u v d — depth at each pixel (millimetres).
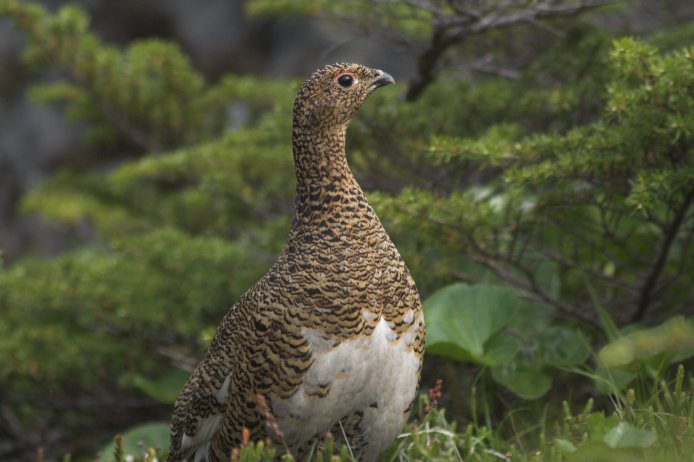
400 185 10852
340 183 6258
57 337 11664
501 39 12500
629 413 6438
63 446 12430
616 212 8656
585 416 6598
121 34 24844
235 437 6180
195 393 6477
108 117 15461
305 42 23516
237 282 11320
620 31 11234
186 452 6684
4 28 25047
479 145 8039
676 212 7887
